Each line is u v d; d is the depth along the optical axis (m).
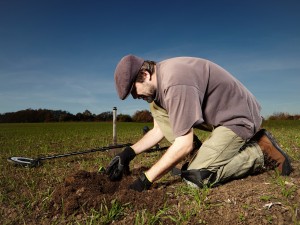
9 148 7.21
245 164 3.18
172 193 2.99
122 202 2.67
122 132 13.31
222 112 3.07
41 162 5.00
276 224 2.21
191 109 2.66
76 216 2.59
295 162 4.19
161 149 5.46
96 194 2.80
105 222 2.41
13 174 4.12
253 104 3.25
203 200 2.66
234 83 3.08
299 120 23.83
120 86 2.72
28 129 18.69
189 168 3.14
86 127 20.44
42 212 2.72
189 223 2.32
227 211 2.42
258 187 2.87
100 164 4.78
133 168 4.23
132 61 2.71
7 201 3.01
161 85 2.79
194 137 4.18
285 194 2.59
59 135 12.16
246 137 3.08
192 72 2.81
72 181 3.18
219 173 3.10
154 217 2.38
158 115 3.58
